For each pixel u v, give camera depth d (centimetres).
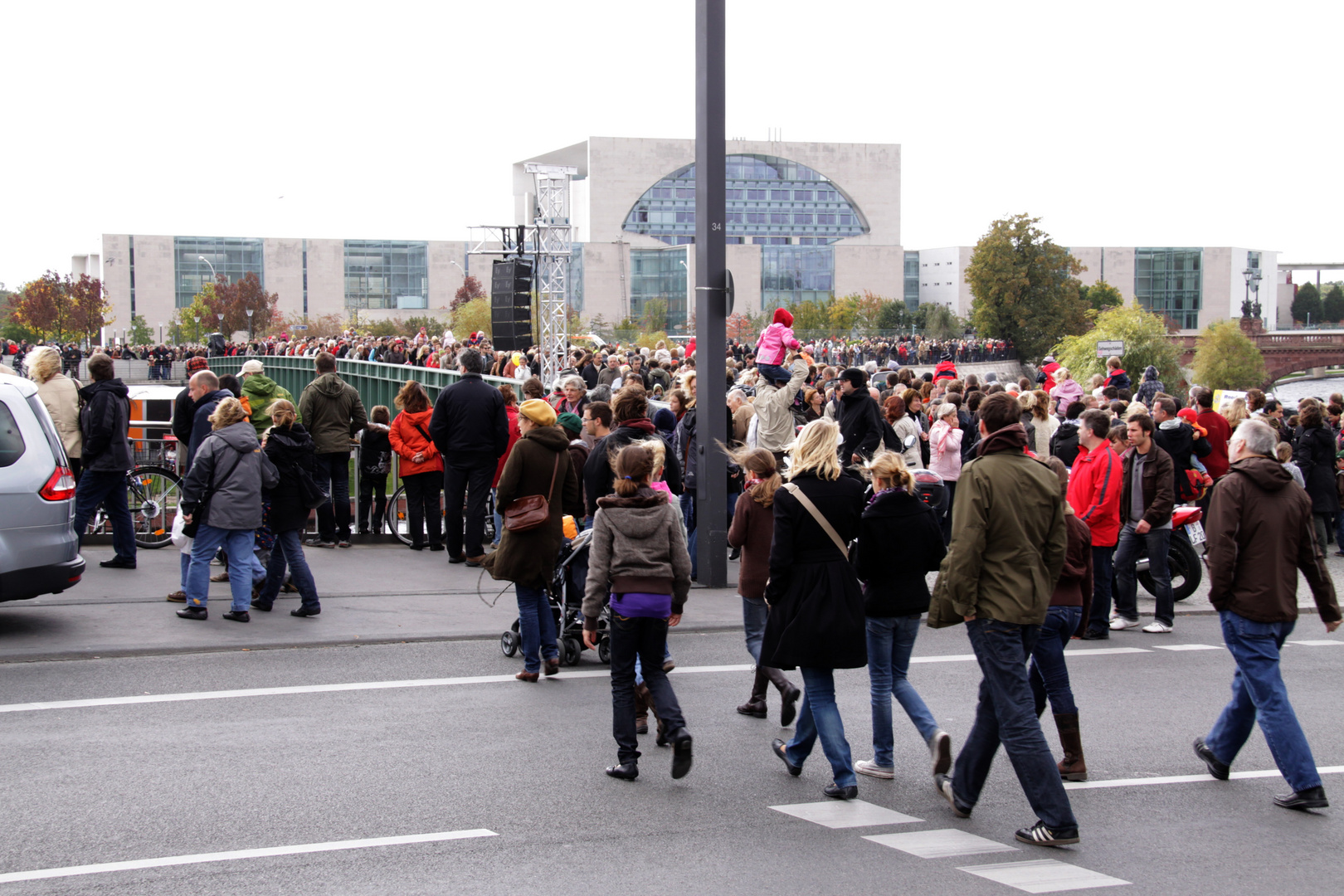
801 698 795
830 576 586
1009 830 550
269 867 482
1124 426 1045
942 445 1363
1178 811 582
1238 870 502
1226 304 12788
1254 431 608
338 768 614
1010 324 8525
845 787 586
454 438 1202
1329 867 508
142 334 10262
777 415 1255
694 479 1204
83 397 1129
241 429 936
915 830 545
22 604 984
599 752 653
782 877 482
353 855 498
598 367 1998
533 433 804
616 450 852
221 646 870
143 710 712
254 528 941
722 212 1138
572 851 507
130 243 10862
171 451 1384
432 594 1078
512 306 2531
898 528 613
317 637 906
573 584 859
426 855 498
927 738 607
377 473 1369
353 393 1331
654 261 11169
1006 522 541
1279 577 596
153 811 547
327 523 1330
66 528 898
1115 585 1054
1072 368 6075
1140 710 773
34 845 502
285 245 11169
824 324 10375
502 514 802
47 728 674
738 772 629
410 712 723
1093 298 11262
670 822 547
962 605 538
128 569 1132
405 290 11438
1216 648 970
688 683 820
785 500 589
